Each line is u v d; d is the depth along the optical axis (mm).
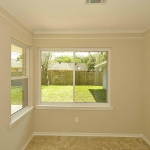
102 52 3275
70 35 3141
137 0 1785
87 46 3133
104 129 3164
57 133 3191
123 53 3115
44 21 2539
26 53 3057
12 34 2168
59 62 3314
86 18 2391
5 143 1986
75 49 3227
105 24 2695
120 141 2934
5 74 1976
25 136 2717
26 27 2725
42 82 3352
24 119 2666
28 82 3104
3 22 1907
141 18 2389
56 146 2730
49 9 2051
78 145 2770
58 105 3219
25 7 1986
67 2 1841
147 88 2930
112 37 3111
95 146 2740
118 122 3146
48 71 3340
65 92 3328
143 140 2979
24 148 2646
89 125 3174
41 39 3160
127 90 3131
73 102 3289
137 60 3107
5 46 1967
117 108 3146
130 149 2646
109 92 3227
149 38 2832
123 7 1979
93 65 3299
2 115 1905
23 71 2930
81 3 1868
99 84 3307
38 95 3264
